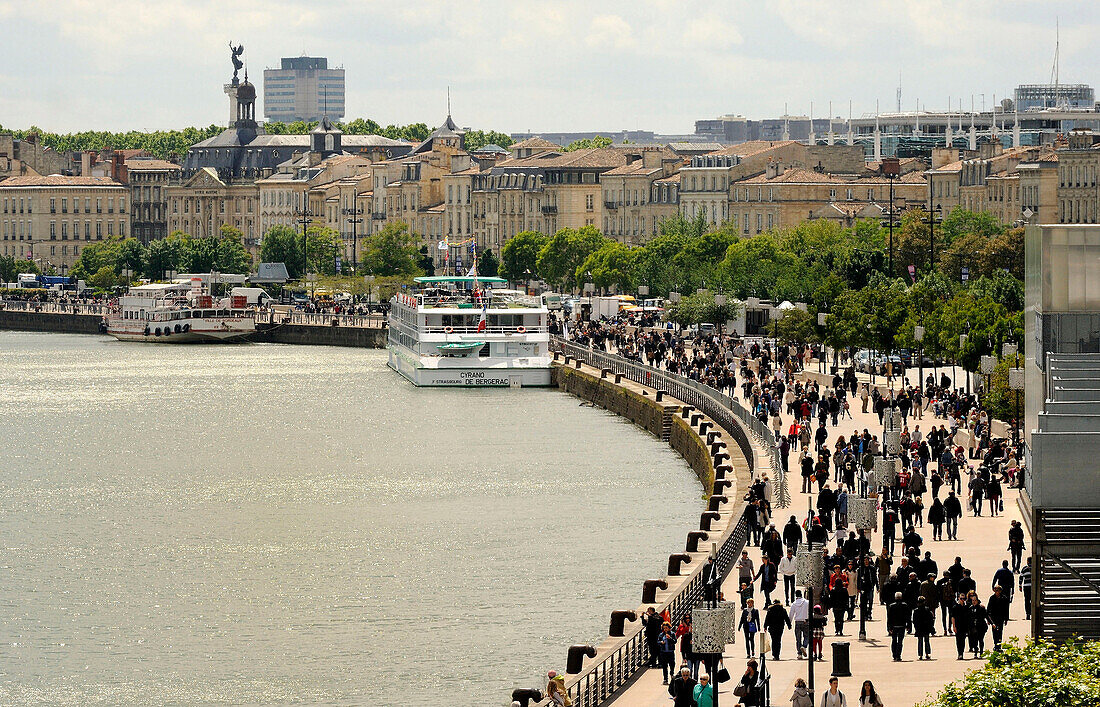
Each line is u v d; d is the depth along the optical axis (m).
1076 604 121.19
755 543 172.00
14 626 178.50
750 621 134.25
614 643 136.00
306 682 157.38
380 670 160.12
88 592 193.00
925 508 190.50
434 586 191.12
